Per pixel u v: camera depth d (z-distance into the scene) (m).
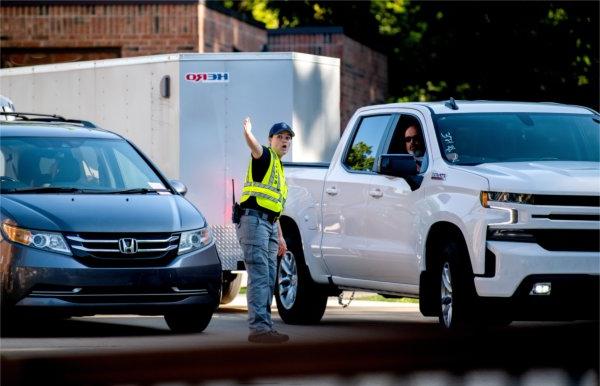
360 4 109.38
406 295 35.94
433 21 102.69
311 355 31.50
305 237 39.47
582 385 26.48
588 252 31.31
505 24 99.81
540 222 31.28
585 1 97.81
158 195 36.56
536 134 35.34
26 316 33.56
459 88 103.88
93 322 40.16
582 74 98.94
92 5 77.50
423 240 33.88
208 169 47.94
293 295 40.25
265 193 32.94
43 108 52.44
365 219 36.69
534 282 31.00
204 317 35.94
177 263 34.53
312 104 48.59
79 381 26.98
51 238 33.62
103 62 50.47
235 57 47.84
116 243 33.97
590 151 35.31
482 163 33.94
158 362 29.84
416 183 34.47
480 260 31.64
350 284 37.88
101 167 37.41
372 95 92.50
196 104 47.97
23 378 27.39
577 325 38.88
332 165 39.00
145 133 49.12
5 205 34.41
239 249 45.16
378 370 28.80
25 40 78.06
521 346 33.12
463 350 32.31
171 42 76.69
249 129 32.81
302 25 110.12
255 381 26.98
